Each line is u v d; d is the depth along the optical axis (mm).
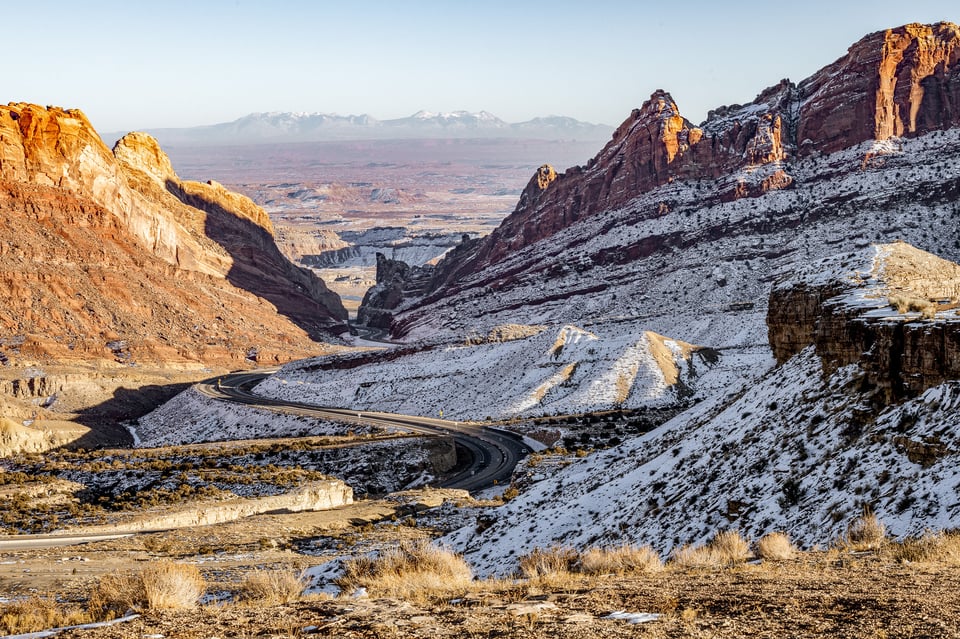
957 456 28797
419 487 101812
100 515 74625
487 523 58062
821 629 15289
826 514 31391
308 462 108812
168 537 63062
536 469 92500
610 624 16281
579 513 48500
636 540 40062
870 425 35156
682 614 16625
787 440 39375
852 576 20125
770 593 18328
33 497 83625
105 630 17328
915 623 15312
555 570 26688
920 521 26953
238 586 33906
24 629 20078
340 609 18781
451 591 21453
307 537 66250
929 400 32906
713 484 40656
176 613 19172
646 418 127188
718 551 26609
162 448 122750
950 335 33062
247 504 80438
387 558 28672
